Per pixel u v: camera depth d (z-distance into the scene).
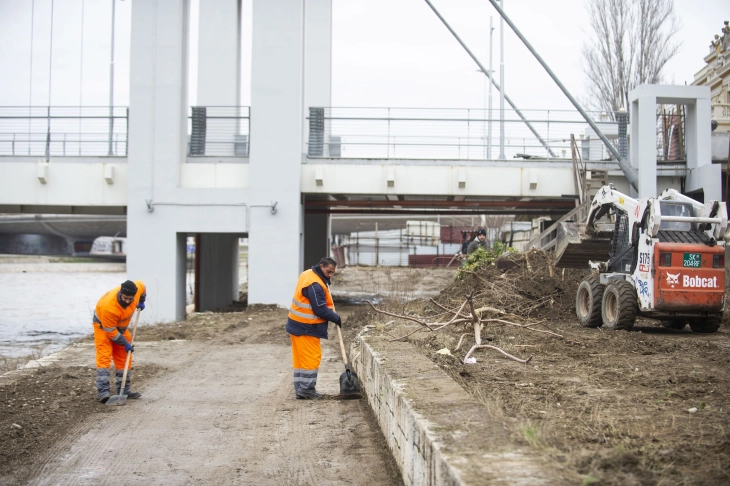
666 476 3.54
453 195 20.81
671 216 10.56
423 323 9.02
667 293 10.34
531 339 9.65
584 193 19.30
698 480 3.54
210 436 6.43
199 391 8.70
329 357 11.73
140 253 19.95
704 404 5.49
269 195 20.02
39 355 12.95
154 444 6.16
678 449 4.17
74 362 10.88
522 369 7.34
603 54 27.86
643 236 10.76
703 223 10.86
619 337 9.69
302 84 21.17
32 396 8.01
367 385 7.77
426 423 4.17
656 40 27.42
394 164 20.58
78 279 53.41
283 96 20.14
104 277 56.78
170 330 15.62
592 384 6.48
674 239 10.72
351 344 11.49
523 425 4.07
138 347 13.26
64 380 9.04
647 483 3.35
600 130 20.41
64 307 29.98
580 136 21.31
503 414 4.58
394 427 5.40
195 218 20.00
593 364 7.67
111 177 20.39
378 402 6.61
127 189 20.44
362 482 5.09
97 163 20.62
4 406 7.46
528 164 20.53
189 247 72.69
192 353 12.45
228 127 22.59
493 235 45.06
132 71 20.06
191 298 32.84
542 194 20.42
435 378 5.70
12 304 31.27
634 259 11.04
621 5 27.50
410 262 44.97
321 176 20.34
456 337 9.80
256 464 5.58
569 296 13.91
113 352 8.08
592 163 20.77
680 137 21.38
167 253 19.95
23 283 47.44
